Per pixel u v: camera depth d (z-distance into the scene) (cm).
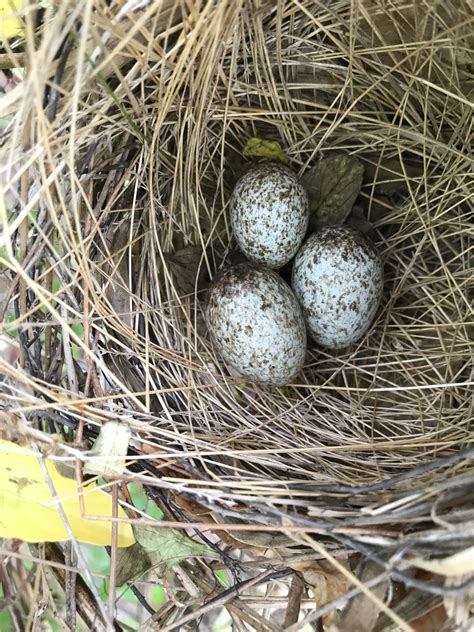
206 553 9
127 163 10
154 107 10
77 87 7
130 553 9
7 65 9
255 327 9
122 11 8
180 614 9
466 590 6
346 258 10
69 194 9
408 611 7
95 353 9
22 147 8
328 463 10
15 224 8
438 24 10
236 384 10
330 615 8
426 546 7
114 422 9
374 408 10
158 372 10
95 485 9
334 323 10
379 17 10
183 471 9
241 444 10
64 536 9
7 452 9
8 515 9
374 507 8
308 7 10
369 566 8
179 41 8
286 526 8
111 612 8
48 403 9
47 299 9
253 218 10
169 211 10
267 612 10
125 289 10
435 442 10
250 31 10
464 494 7
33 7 7
